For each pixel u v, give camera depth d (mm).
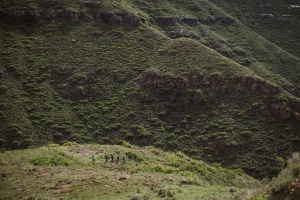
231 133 58219
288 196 9398
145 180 25969
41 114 65000
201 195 18250
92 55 83812
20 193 22453
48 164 33062
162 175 30391
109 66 80188
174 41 89812
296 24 190125
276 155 51750
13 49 84000
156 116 65562
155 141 58656
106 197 20078
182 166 40469
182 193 19422
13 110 64938
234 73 72125
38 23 95062
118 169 33219
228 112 63594
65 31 92750
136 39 91625
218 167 48531
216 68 75188
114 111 67125
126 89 73438
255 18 193000
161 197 18516
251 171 49719
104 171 30672
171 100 69438
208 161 53031
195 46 85688
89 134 60438
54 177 26797
